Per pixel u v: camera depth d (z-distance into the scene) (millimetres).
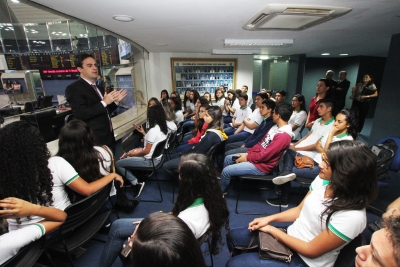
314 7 1698
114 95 1952
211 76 5941
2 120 1844
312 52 5801
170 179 2865
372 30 2766
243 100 3768
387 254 425
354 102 4648
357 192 811
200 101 3369
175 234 427
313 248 877
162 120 2334
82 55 1810
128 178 2369
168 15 1941
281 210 2150
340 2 1615
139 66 4820
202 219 967
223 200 1056
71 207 1045
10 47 2082
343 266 843
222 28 2516
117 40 3559
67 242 1206
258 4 1636
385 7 1745
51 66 3441
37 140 990
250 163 2068
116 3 1602
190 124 4516
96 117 1933
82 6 1682
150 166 2262
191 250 432
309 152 2230
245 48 4523
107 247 1254
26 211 894
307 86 8008
